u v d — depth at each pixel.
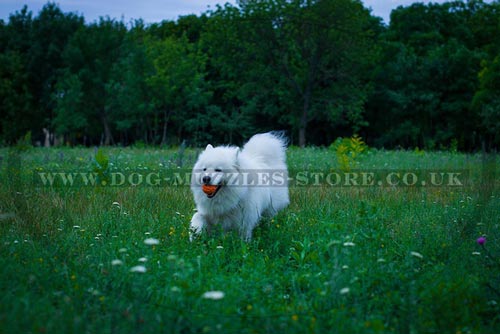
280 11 38.62
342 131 47.31
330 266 4.21
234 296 3.71
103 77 41.06
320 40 38.53
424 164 14.67
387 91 42.62
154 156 15.68
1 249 4.57
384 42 44.31
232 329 3.11
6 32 49.66
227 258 5.07
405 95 42.44
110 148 21.66
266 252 5.31
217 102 45.75
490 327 3.45
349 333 3.12
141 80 36.50
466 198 8.09
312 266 4.61
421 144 43.69
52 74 47.09
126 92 37.69
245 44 39.78
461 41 45.62
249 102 41.59
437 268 4.34
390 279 3.98
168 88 36.34
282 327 3.22
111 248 4.89
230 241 5.55
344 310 3.45
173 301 3.59
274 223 6.35
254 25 39.19
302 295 3.88
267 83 41.16
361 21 39.19
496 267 4.52
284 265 4.87
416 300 3.63
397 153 20.41
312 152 19.02
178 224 6.23
